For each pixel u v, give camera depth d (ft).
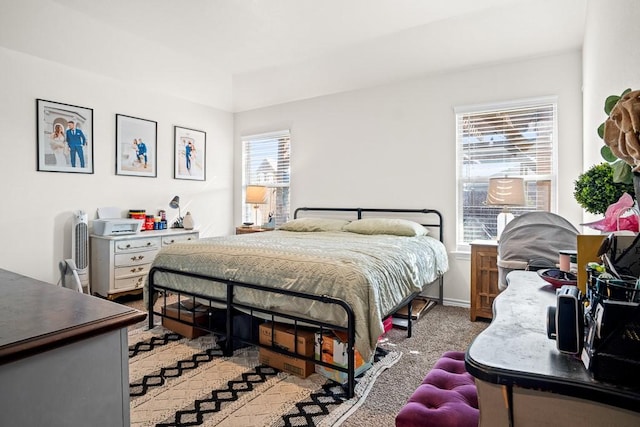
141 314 2.82
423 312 11.30
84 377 2.51
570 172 10.72
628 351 2.15
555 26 10.05
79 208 12.41
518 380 2.33
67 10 10.49
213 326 9.11
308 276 6.98
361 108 14.43
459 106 12.34
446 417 3.52
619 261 2.83
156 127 14.78
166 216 15.15
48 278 11.64
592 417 2.18
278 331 7.50
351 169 14.70
